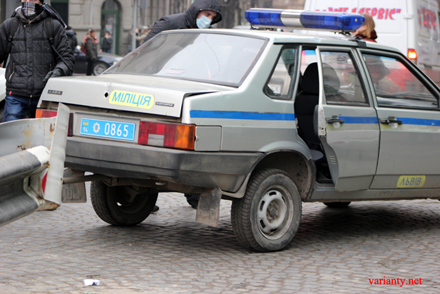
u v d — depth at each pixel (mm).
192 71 5941
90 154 5523
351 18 6680
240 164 5512
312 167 6117
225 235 6672
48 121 3932
